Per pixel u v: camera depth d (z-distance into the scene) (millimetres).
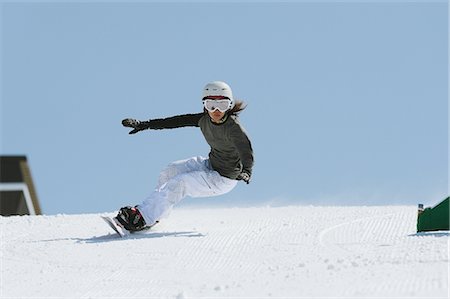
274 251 18734
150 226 22781
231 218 25125
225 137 22391
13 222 25234
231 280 15734
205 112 22734
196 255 18875
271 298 13258
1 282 16578
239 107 22359
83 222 25125
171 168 24000
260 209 27391
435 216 20422
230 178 23422
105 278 16797
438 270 14188
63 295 15156
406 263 15211
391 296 12539
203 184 23203
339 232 21234
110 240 21594
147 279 16547
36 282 16531
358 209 25703
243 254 18688
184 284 15797
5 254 19969
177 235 21938
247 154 22156
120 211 22422
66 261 18812
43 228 24031
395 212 24547
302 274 15117
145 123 23766
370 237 20219
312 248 18781
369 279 13852
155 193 22891
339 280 14016
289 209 26781
